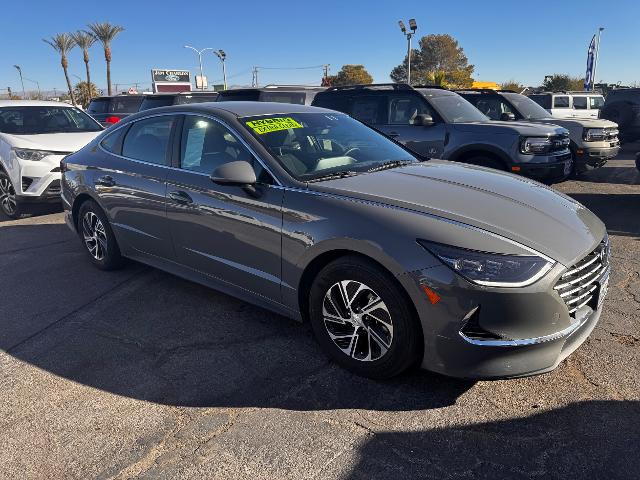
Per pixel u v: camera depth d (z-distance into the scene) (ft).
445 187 10.30
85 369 10.53
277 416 8.82
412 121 24.93
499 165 23.07
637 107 44.37
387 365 9.21
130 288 14.80
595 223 10.00
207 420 8.77
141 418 8.89
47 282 15.47
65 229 21.86
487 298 7.98
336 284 9.62
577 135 29.19
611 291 13.56
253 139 11.36
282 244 10.27
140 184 13.48
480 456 7.75
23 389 9.89
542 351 8.29
